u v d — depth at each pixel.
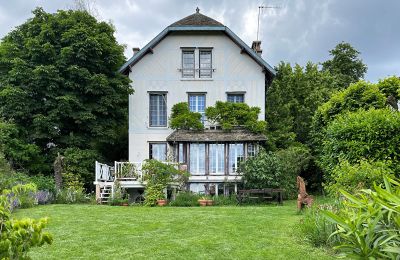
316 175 25.17
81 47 23.58
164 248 7.87
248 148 22.69
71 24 24.75
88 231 9.79
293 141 27.09
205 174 22.19
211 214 12.88
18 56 23.91
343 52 39.12
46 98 23.61
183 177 19.84
